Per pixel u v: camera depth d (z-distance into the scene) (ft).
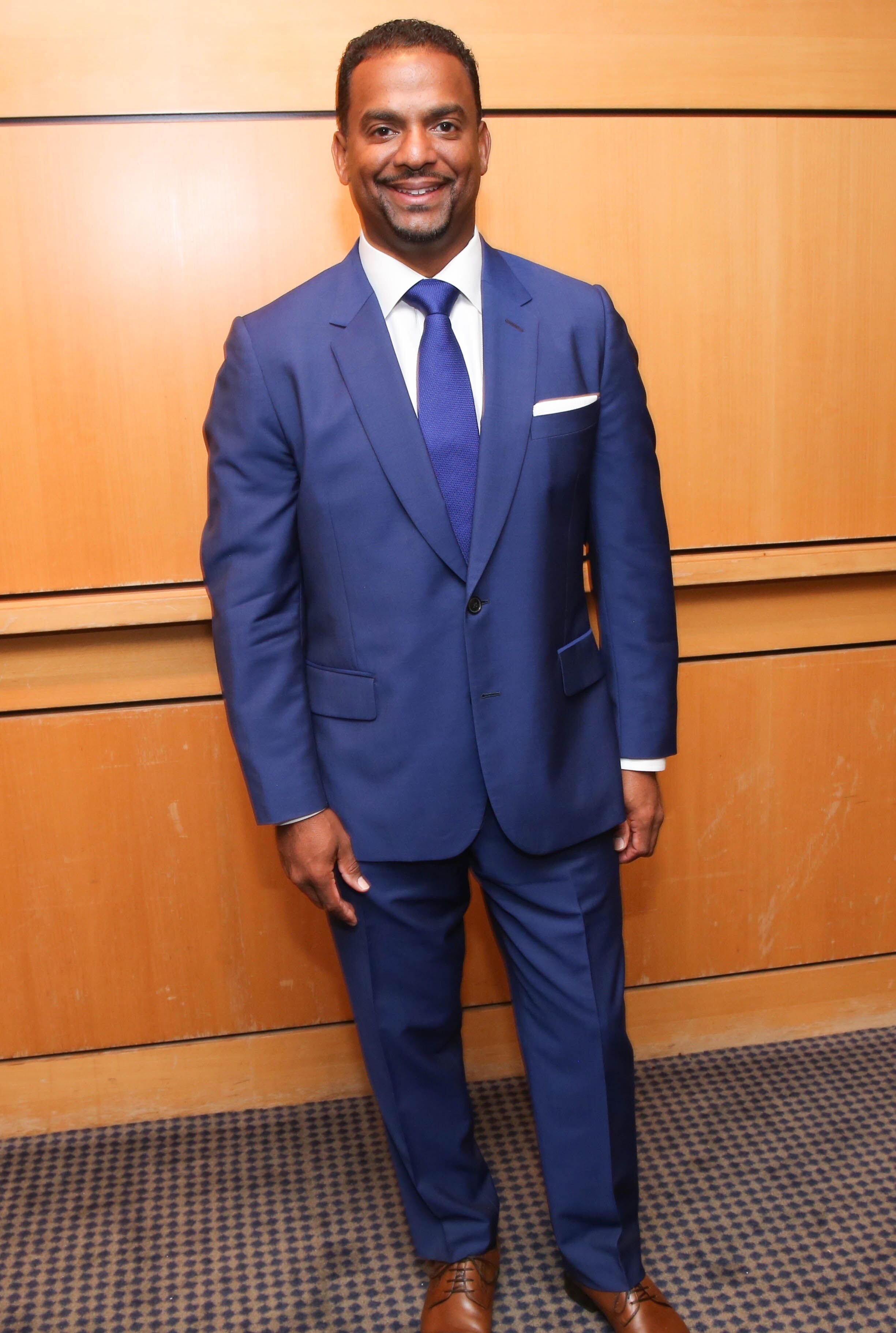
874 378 6.21
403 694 4.25
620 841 4.77
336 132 4.43
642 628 4.59
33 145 5.38
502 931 4.75
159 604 5.74
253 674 4.30
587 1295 4.87
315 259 5.65
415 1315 4.94
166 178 5.49
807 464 6.24
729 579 6.13
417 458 4.10
